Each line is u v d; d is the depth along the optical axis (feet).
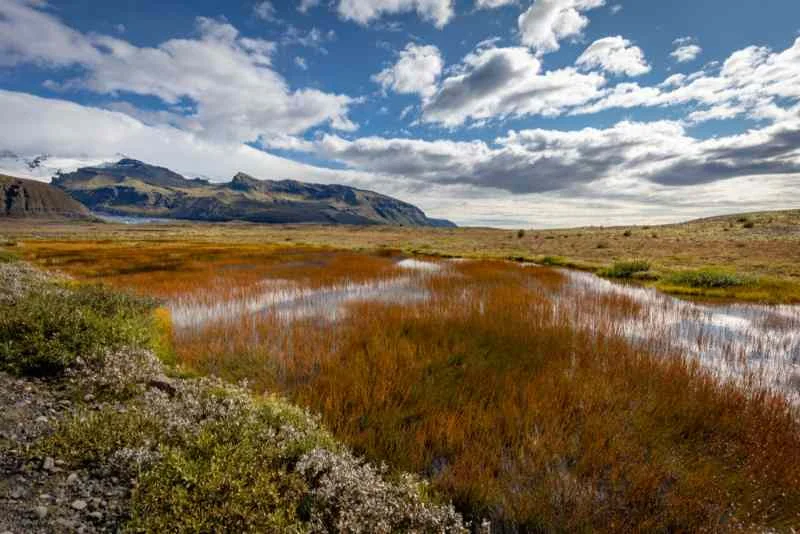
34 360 22.98
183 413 19.33
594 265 125.70
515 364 32.50
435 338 39.04
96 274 86.84
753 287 79.82
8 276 50.11
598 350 36.29
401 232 530.68
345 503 14.06
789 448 20.92
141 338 30.55
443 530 14.03
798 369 35.42
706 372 32.09
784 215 327.88
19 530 11.37
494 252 189.16
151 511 12.63
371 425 23.03
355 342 37.68
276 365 32.27
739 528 16.24
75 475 14.34
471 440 21.70
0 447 15.26
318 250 171.53
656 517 16.42
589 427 22.54
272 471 15.31
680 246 201.57
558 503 17.28
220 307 56.49
